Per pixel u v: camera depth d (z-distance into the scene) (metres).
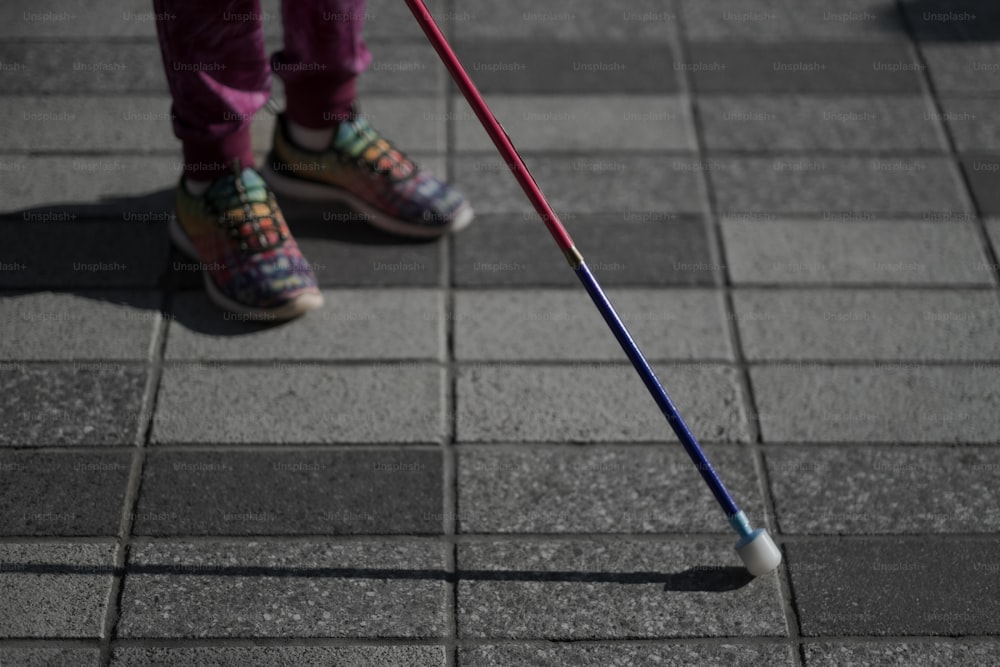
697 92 3.57
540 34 3.77
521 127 3.43
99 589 2.27
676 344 2.82
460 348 2.79
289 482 2.48
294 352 2.77
